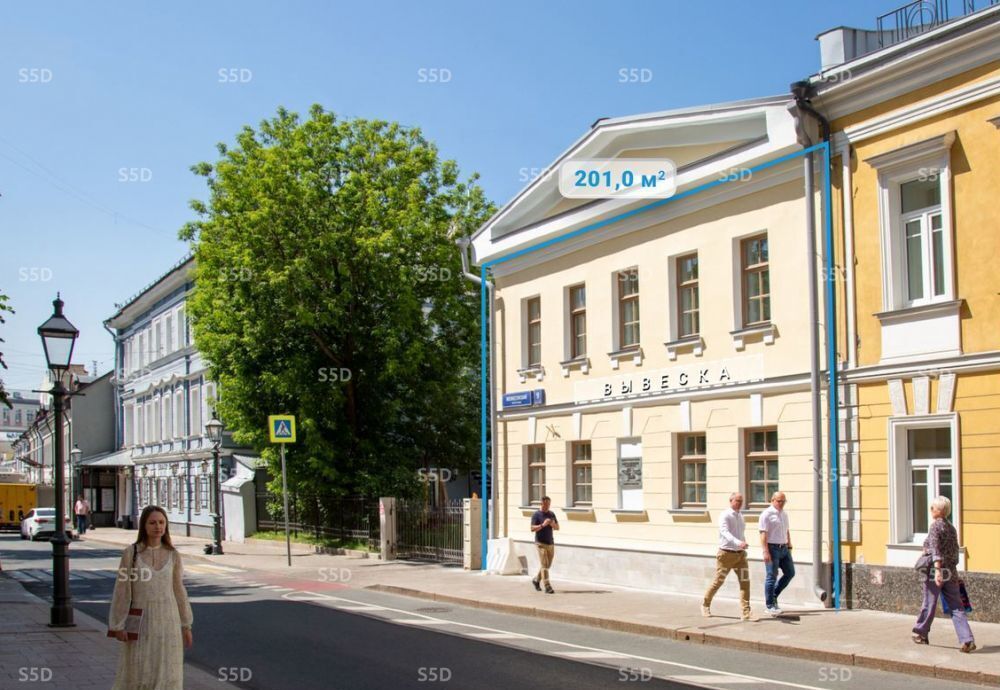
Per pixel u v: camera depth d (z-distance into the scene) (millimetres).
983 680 10164
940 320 14055
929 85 14328
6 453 111750
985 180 13547
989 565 13180
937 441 14195
